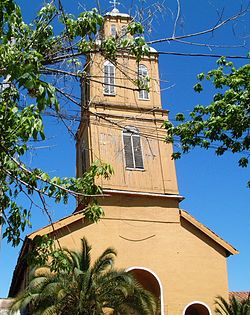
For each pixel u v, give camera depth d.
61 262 8.95
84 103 9.45
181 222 27.11
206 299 25.48
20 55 7.23
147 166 28.08
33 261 8.86
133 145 28.31
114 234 25.72
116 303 20.41
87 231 25.25
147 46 8.22
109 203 26.36
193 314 26.48
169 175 28.16
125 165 27.66
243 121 14.91
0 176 8.16
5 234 8.66
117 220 26.08
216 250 26.88
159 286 25.25
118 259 25.25
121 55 9.23
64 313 19.88
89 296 19.81
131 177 27.47
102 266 21.41
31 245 8.98
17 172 8.27
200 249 26.69
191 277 25.86
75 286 19.77
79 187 8.86
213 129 15.23
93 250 24.88
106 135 28.05
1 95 7.48
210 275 26.12
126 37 8.34
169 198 27.47
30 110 6.88
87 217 9.09
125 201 26.72
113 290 20.23
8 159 8.10
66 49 8.36
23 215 8.66
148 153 28.42
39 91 6.25
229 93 15.13
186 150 16.02
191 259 26.30
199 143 15.79
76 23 8.15
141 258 25.64
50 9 8.27
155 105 29.42
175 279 25.59
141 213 26.70
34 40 8.12
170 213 27.16
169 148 28.98
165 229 26.69
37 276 20.06
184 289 25.47
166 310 24.75
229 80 15.46
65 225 24.38
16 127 6.85
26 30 8.25
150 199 27.20
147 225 26.52
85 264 21.31
